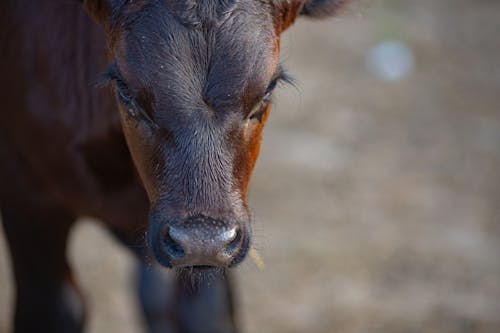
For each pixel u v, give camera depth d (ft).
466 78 62.69
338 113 56.80
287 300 41.96
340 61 63.26
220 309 32.07
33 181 29.07
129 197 27.96
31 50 27.22
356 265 44.04
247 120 21.71
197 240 20.49
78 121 26.68
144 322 37.01
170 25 21.31
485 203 48.91
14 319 31.09
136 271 36.70
